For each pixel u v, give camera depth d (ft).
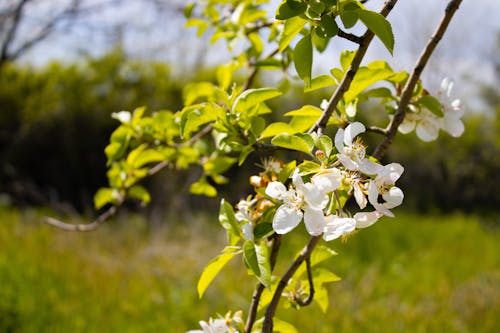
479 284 19.03
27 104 35.35
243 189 33.58
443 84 5.15
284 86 6.48
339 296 17.16
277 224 3.31
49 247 20.29
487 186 45.21
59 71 36.22
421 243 28.32
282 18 3.56
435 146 44.45
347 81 3.80
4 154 34.96
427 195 43.62
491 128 47.19
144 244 22.39
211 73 36.29
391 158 43.91
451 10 4.37
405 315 15.85
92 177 36.88
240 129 4.37
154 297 15.90
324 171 3.33
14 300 14.84
